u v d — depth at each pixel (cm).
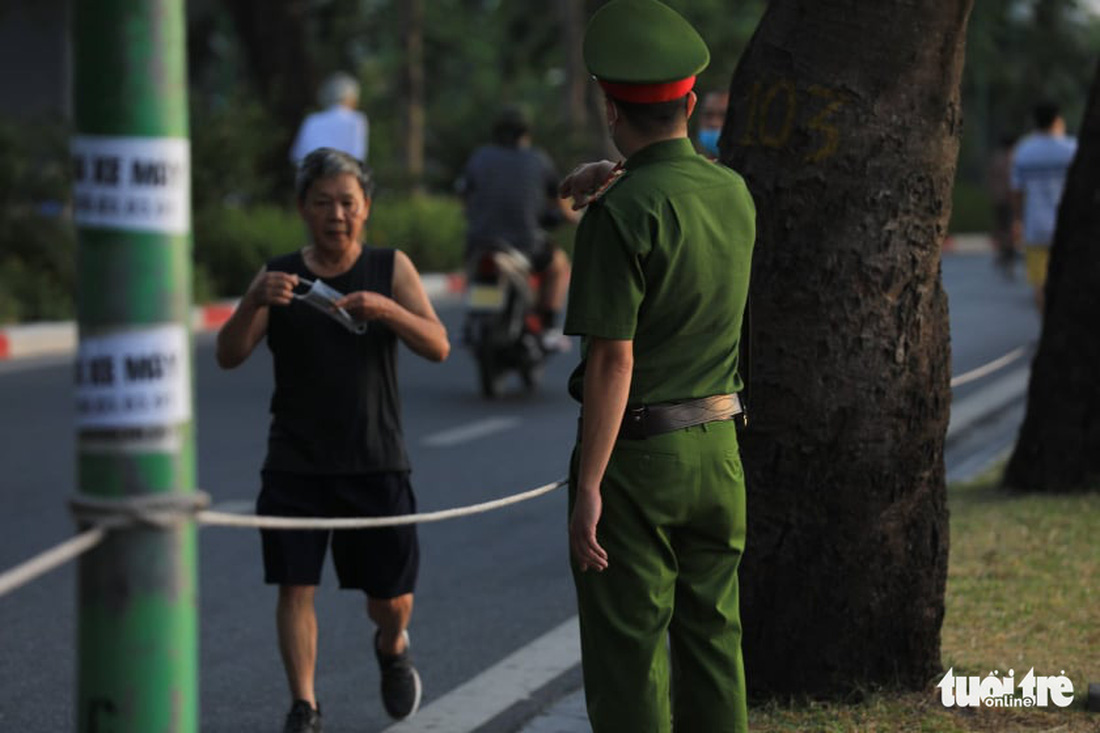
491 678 1391
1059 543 1702
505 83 10488
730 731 936
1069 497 1939
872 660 1187
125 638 655
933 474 1183
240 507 2067
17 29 6231
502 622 1570
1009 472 2020
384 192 5716
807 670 1177
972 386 3092
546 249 3006
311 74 5534
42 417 2792
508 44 10394
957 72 1140
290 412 1164
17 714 1310
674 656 952
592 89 7150
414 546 1197
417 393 3056
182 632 665
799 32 1123
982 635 1373
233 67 9794
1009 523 1800
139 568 654
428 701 1331
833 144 1120
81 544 641
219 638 1516
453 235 5628
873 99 1120
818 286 1131
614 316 853
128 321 650
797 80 1123
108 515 649
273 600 1652
